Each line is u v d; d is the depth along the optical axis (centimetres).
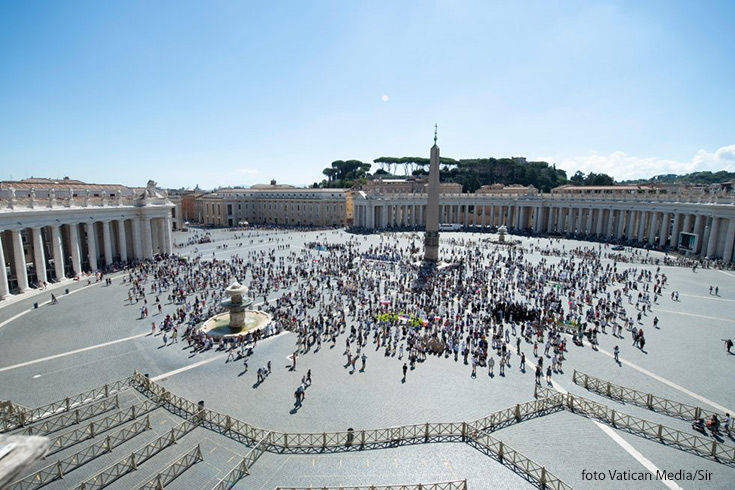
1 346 2848
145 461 1670
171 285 4562
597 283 4541
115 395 2148
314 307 3781
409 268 5444
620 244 7862
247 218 13600
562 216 10412
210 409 2066
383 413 2038
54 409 2042
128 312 3600
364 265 5753
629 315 3472
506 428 1880
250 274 5134
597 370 2464
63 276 4709
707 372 2427
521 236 9344
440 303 3856
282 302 3931
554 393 2194
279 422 1959
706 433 1812
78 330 3158
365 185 14088
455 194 11569
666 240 7581
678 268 5431
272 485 1551
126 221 6562
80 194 6081
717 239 6119
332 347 2856
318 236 9475
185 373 2459
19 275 4097
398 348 2828
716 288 4106
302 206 12850
